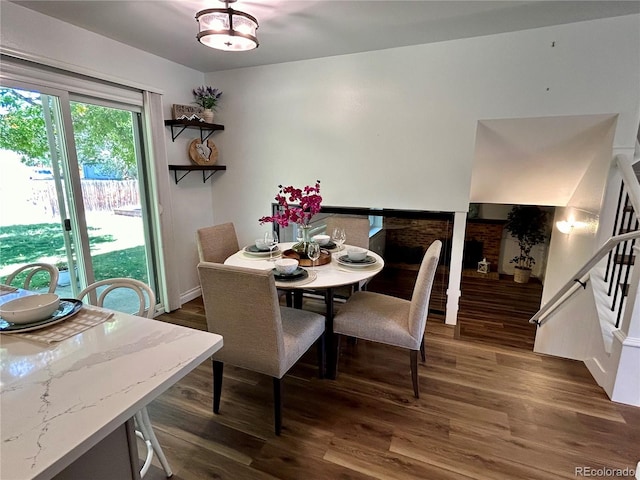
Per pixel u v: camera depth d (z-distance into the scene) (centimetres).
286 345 181
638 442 174
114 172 286
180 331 115
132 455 94
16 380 88
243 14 189
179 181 345
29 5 205
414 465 161
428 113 287
